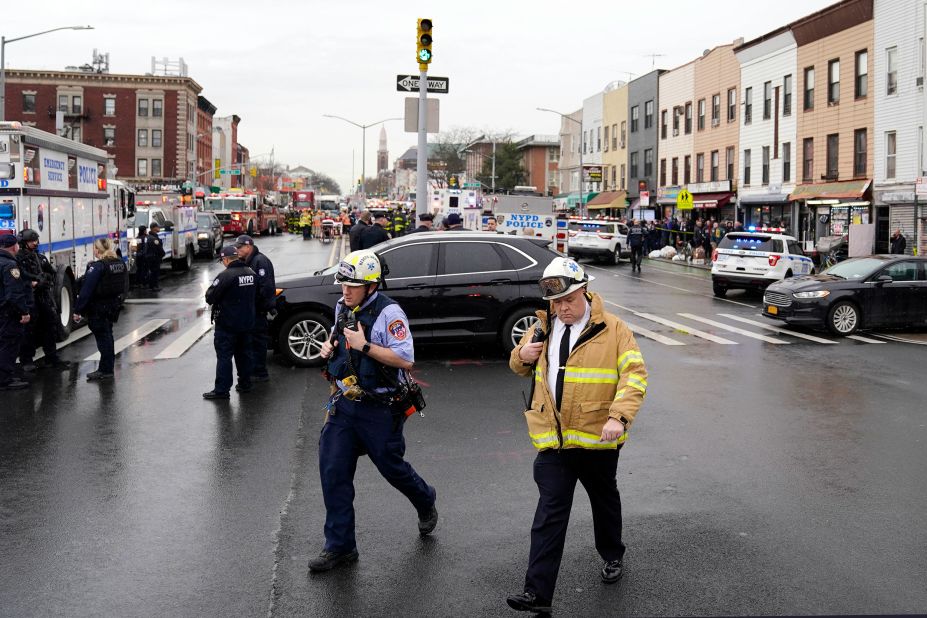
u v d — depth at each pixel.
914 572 5.13
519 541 5.63
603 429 4.48
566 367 4.61
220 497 6.50
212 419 8.98
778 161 40.09
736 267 22.83
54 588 4.87
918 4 30.08
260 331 10.89
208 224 37.38
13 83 78.12
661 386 10.98
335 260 33.81
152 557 5.33
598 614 4.58
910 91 30.69
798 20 37.22
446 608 4.64
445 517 6.08
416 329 12.36
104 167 16.84
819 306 16.16
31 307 10.52
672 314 19.23
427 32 19.86
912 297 16.58
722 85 46.00
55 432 8.41
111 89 79.19
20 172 11.91
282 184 161.25
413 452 7.77
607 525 4.95
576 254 37.50
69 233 14.41
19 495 6.52
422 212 20.53
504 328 12.55
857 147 34.09
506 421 8.95
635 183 59.41
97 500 6.41
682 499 6.52
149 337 14.77
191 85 82.19
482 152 113.56
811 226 37.25
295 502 6.40
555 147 104.19
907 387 11.03
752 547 5.54
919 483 6.95
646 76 56.94
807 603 4.71
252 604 4.68
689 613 4.59
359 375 5.21
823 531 5.83
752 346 14.63
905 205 30.95
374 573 5.11
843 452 7.89
